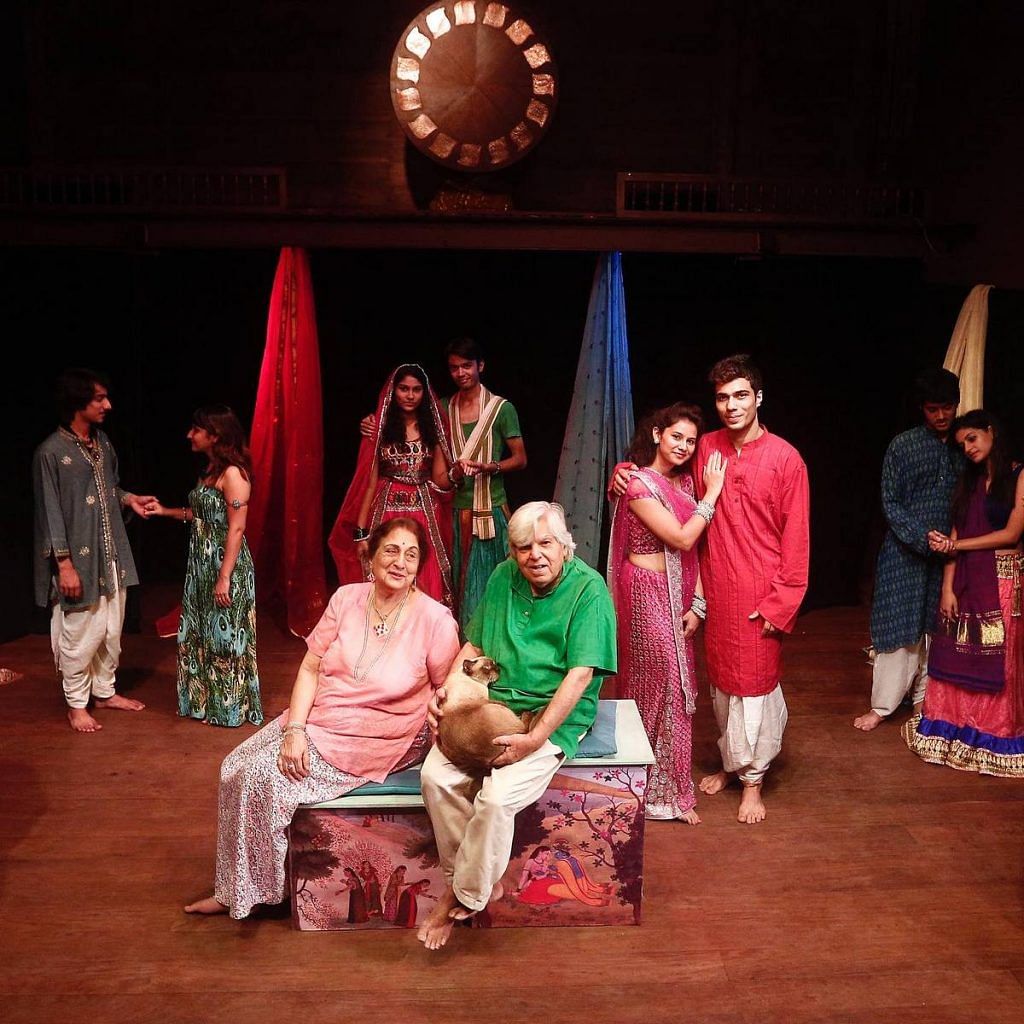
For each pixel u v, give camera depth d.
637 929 3.42
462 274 7.11
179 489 7.04
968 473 4.45
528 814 3.35
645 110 7.12
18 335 5.58
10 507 5.67
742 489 3.93
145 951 3.29
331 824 3.32
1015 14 5.49
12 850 3.80
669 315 7.04
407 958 3.27
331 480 7.30
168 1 6.88
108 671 4.90
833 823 4.06
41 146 6.98
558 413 7.31
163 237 5.70
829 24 7.03
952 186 6.17
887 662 4.80
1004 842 3.93
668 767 4.01
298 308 5.78
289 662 5.55
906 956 3.30
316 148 7.07
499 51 6.63
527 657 3.34
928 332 6.04
